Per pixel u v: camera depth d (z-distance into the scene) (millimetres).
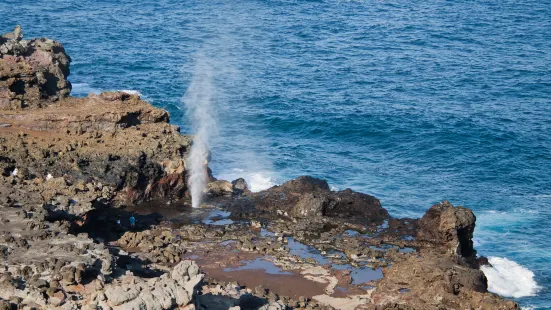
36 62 81750
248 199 71250
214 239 64188
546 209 79375
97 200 63656
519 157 91875
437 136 96312
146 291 44281
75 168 67562
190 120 101125
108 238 62750
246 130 97750
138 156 69500
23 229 52844
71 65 121375
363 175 86125
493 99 111000
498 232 74000
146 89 111938
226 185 72438
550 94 113625
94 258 48938
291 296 56438
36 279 46438
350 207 69938
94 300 44406
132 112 74875
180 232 64812
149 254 60062
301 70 122375
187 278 45125
